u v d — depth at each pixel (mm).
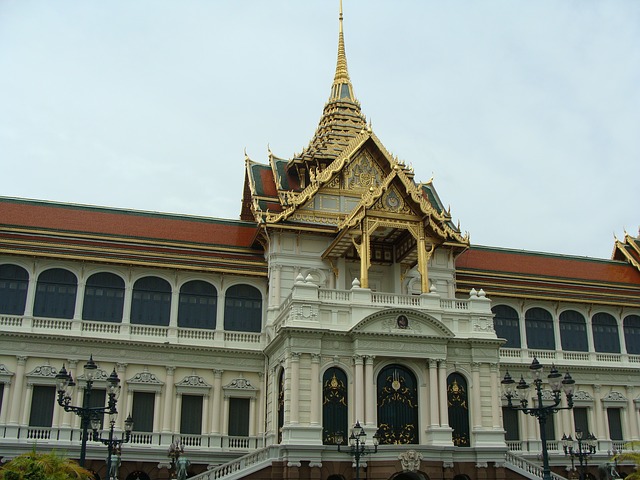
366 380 51344
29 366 55000
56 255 57219
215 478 48781
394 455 49031
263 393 58375
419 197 57750
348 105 75062
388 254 62875
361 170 64875
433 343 53344
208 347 58250
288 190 65812
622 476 64188
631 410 68125
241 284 61688
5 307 56062
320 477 48438
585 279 73438
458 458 51094
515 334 67688
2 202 61469
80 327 56500
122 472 53125
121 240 60812
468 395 53781
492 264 72125
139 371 57031
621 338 70750
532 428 64312
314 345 51438
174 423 56438
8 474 31578
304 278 60469
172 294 59781
